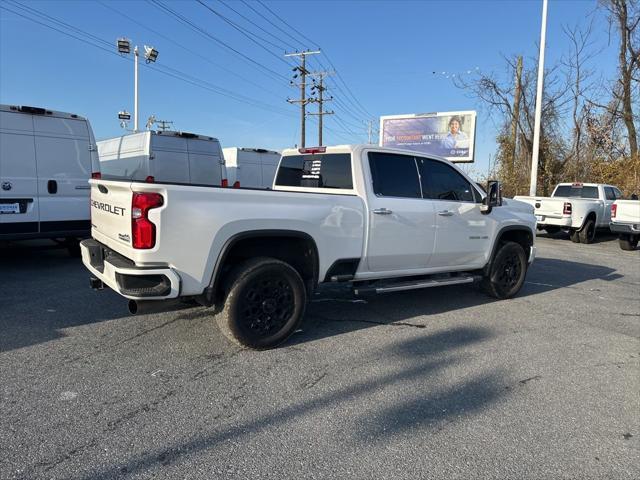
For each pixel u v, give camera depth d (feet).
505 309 20.83
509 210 22.45
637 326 18.94
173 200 12.74
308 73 129.08
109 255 14.70
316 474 8.78
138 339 15.29
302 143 130.31
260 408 11.14
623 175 75.41
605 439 10.37
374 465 9.11
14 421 10.17
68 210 26.17
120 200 13.51
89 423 10.21
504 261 22.07
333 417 10.84
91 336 15.43
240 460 9.12
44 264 27.22
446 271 20.22
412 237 18.12
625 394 12.64
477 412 11.34
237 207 13.76
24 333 15.52
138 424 10.25
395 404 11.58
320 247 15.57
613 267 33.99
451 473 8.96
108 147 40.86
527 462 9.41
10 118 24.18
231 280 13.99
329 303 20.61
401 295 22.53
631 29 74.49
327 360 14.17
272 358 14.17
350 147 17.40
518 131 86.74
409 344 15.84
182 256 13.00
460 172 20.58
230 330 14.06
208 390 11.95
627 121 77.71
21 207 24.71
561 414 11.41
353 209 16.35
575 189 54.39
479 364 14.32
